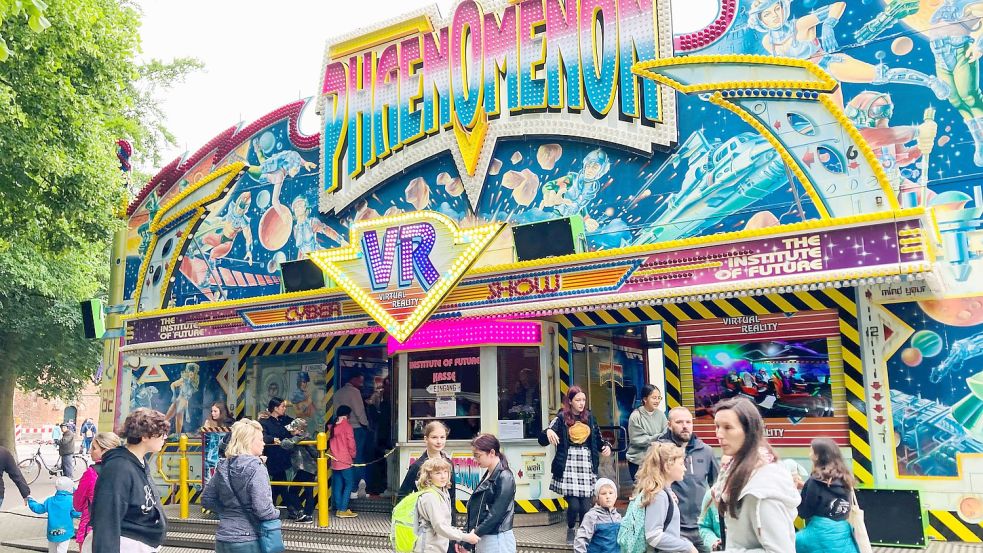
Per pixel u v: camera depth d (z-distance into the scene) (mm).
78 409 43656
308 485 11281
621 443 12422
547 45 11602
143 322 13586
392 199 12797
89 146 13023
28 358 24688
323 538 10688
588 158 11266
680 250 8953
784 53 10188
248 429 6055
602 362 12297
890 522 8586
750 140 10211
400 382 11539
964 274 8953
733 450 4137
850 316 9523
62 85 12234
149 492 5184
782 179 9945
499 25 12008
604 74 11141
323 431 13422
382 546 10188
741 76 9461
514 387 11023
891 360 9242
